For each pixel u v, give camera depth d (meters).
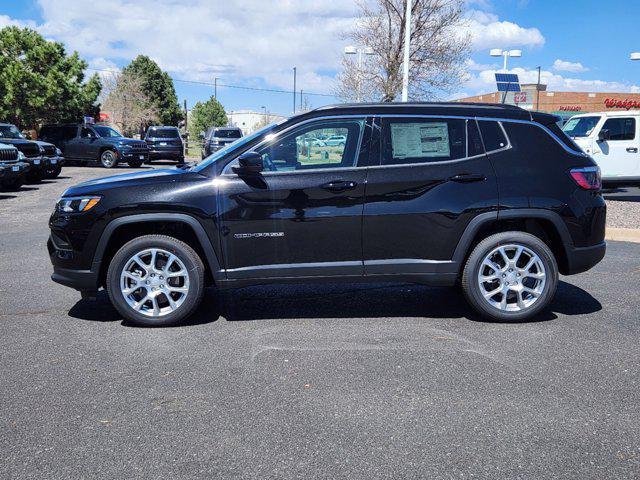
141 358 4.16
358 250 4.82
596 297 5.80
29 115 34.91
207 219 4.71
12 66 33.59
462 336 4.64
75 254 4.78
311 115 4.86
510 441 3.02
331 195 4.74
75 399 3.50
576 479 2.69
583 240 4.97
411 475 2.71
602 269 7.04
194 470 2.75
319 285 6.26
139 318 4.82
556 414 3.31
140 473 2.73
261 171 4.76
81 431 3.12
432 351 4.30
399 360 4.11
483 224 4.85
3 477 2.70
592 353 4.25
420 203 4.79
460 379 3.78
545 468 2.77
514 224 5.13
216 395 3.55
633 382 3.74
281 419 3.25
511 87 20.62
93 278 4.80
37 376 3.84
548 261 4.90
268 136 4.84
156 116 70.44
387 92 25.23
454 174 4.82
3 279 6.50
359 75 26.23
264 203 4.73
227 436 3.07
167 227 4.97
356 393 3.58
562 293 5.96
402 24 24.78
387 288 6.14
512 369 3.95
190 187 4.74
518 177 4.87
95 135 26.95
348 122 4.85
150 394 3.57
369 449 2.94
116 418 3.26
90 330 4.79
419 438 3.04
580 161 5.02
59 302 5.61
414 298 5.76
